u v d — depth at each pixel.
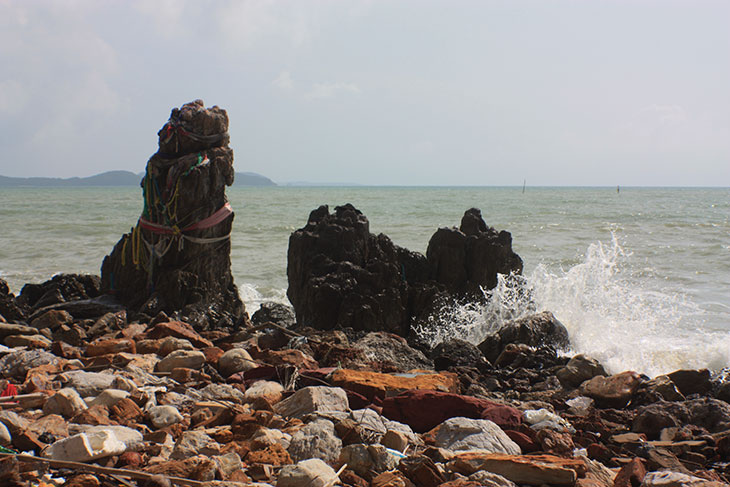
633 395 6.96
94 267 20.06
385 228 36.56
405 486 3.93
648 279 18.88
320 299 10.46
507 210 61.50
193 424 5.16
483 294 12.00
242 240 28.58
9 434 4.20
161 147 10.48
